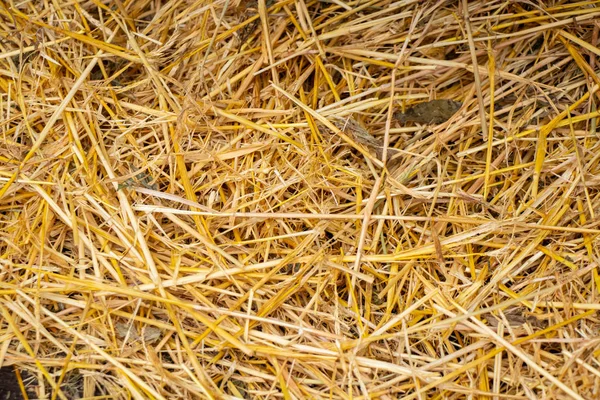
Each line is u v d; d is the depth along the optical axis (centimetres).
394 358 59
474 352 58
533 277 60
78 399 57
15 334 57
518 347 58
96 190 61
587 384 56
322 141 63
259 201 62
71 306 59
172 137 63
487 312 59
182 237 61
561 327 58
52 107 63
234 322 59
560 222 62
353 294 59
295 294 61
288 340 58
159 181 63
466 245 61
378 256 60
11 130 62
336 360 57
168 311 58
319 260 60
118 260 59
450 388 57
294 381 58
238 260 61
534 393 57
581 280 60
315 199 62
